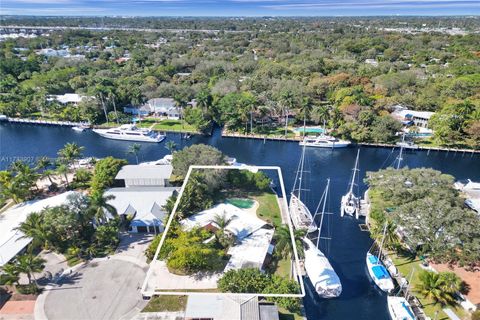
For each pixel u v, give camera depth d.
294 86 126.38
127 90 123.31
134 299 41.41
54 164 77.81
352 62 166.75
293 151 93.88
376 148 95.31
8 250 46.97
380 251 49.84
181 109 113.50
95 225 54.00
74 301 41.12
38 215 49.81
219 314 36.75
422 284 41.56
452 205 52.69
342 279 47.06
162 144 98.31
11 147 95.75
